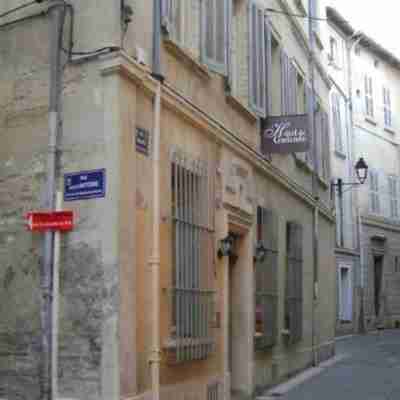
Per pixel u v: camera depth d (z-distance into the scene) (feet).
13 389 22.85
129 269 22.53
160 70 25.53
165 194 25.94
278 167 45.03
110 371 21.56
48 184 23.04
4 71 24.50
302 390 40.09
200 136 30.04
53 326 22.48
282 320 44.62
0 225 23.89
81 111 22.93
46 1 23.82
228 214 33.22
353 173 95.50
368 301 97.71
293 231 48.37
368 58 104.06
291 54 50.98
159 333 24.75
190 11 30.12
